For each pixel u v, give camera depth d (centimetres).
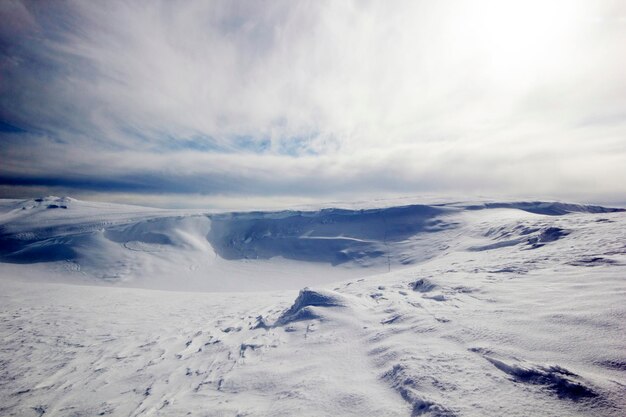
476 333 429
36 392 615
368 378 381
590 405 248
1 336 1030
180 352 739
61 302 1670
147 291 2144
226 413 373
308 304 776
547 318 433
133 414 453
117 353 811
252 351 604
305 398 358
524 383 291
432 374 337
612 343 335
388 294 832
